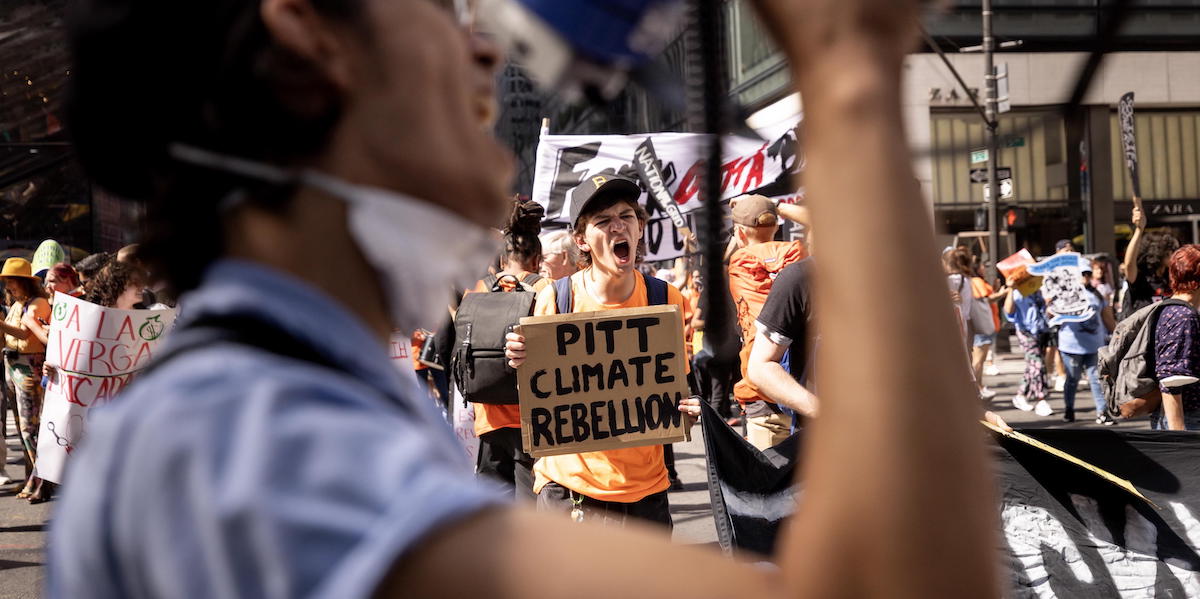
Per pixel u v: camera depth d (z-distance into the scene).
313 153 0.57
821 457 0.41
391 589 0.43
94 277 5.21
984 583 0.40
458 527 0.44
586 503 3.71
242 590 0.44
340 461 0.46
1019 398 11.28
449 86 0.58
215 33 0.56
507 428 4.09
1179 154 19.47
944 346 0.41
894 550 0.39
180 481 0.47
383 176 0.57
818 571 0.41
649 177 3.37
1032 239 19.64
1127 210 19.44
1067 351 10.17
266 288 0.56
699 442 9.23
